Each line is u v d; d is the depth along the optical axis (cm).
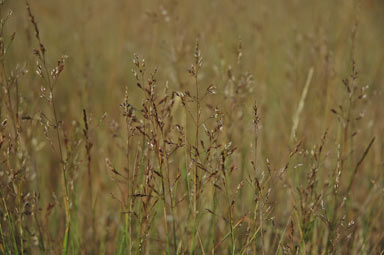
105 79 423
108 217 307
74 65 412
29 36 292
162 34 410
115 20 487
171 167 278
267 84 406
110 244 295
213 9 400
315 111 322
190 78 310
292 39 445
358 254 262
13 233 216
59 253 266
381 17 598
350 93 251
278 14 490
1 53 209
